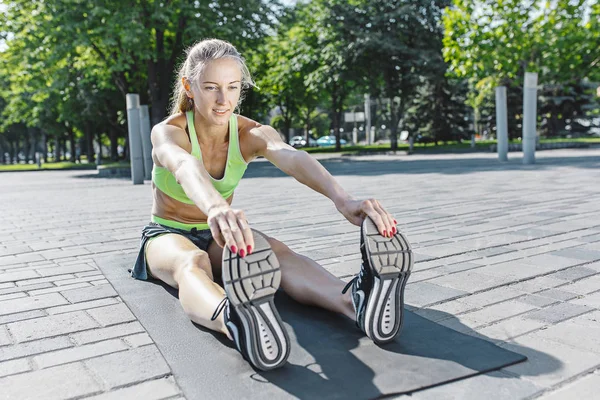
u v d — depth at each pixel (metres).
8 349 2.44
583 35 16.42
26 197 11.05
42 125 36.59
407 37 29.00
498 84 18.06
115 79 22.62
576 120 36.97
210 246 3.10
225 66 2.52
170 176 2.91
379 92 30.69
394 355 2.21
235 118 2.84
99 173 20.39
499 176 11.60
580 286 3.20
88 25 18.50
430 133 36.88
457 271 3.61
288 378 2.03
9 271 4.01
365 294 2.22
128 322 2.77
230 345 2.37
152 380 2.09
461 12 16.81
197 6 18.80
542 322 2.61
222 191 2.94
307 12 30.39
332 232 5.31
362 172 15.02
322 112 59.09
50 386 2.05
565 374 2.03
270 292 1.96
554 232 4.90
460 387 1.94
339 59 28.14
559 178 10.62
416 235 4.97
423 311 2.81
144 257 3.35
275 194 9.52
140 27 18.00
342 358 2.19
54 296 3.28
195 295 2.54
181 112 2.85
